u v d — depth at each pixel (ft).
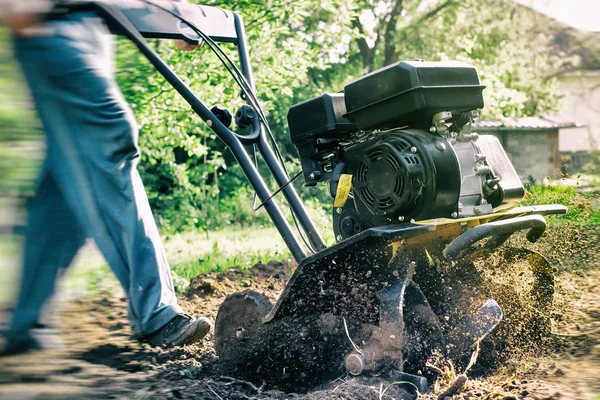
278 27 37.68
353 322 11.20
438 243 11.76
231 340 12.11
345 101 11.83
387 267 10.93
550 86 87.20
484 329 11.27
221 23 14.83
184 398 10.52
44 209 11.34
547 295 13.24
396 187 10.96
